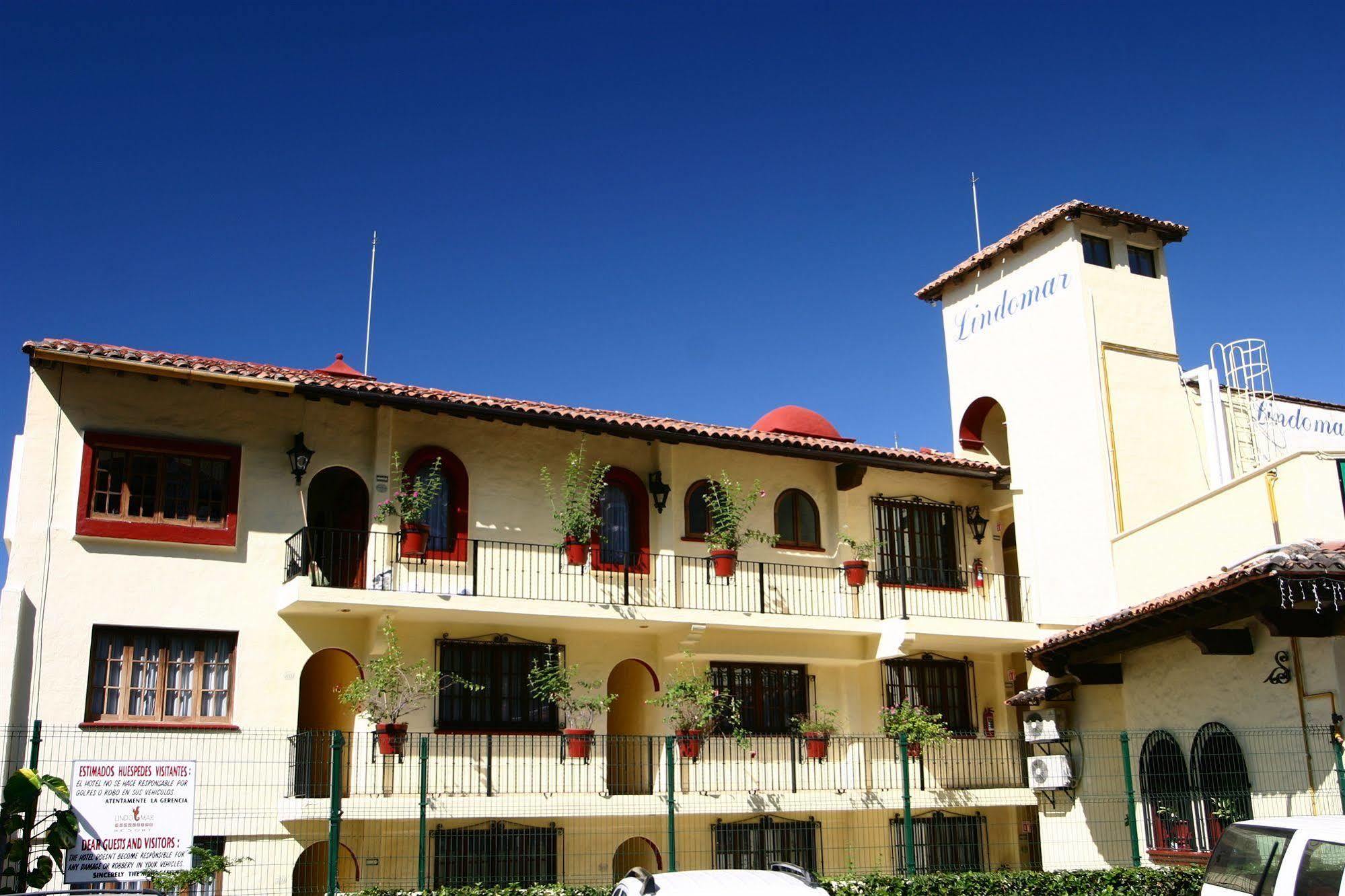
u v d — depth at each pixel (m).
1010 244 25.59
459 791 19.70
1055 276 24.70
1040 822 21.66
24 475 18.00
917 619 22.48
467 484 21.12
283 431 20.02
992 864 23.88
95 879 15.73
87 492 18.30
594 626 21.11
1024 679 24.81
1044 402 24.58
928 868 22.52
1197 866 17.00
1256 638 17.36
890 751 23.33
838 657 23.22
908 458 24.11
